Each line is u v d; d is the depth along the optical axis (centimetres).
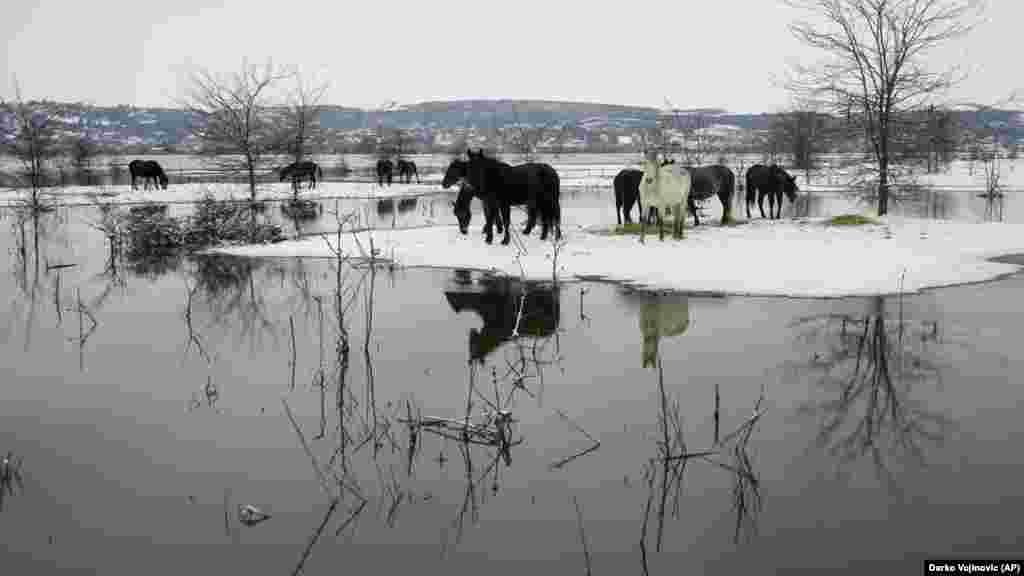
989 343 752
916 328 816
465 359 739
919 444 509
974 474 462
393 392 645
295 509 439
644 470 480
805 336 793
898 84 1892
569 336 816
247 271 1345
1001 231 1597
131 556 389
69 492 462
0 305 1057
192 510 439
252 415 596
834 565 367
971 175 4806
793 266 1194
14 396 645
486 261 1338
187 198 3397
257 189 3709
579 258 1323
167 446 534
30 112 2933
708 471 475
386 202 3284
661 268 1203
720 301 977
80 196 3512
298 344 812
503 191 1466
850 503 430
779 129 4975
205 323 925
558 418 573
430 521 423
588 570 368
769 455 496
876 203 2822
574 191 4222
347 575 368
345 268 1333
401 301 1027
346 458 511
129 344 822
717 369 686
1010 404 580
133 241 1723
